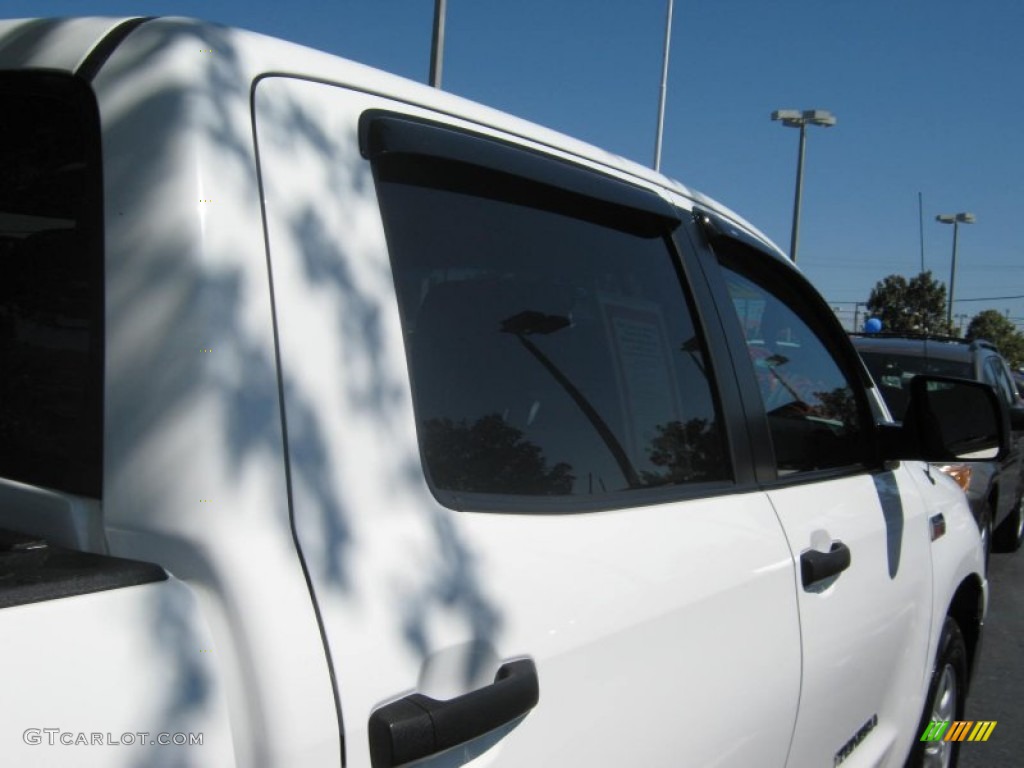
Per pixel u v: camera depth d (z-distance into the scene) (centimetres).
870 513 283
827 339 307
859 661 270
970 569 373
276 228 133
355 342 139
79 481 130
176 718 109
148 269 127
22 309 141
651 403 209
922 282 4588
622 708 169
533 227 192
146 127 131
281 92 143
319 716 118
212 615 117
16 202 145
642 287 218
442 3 1045
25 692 100
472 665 139
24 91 146
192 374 122
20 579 111
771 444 245
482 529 151
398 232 157
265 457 124
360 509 132
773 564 221
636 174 231
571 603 159
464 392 162
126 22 145
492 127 187
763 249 275
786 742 233
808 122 2200
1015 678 586
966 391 296
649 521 190
